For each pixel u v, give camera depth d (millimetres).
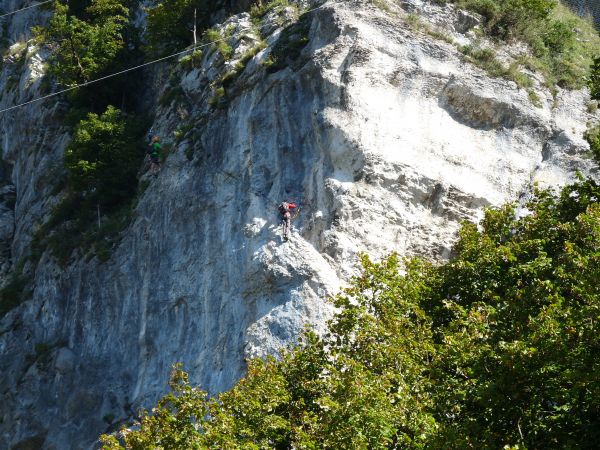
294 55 45719
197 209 45469
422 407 26188
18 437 47938
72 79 63719
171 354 43562
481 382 25500
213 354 40562
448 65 44562
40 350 50875
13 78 76562
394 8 46719
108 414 45344
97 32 63500
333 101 42812
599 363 24109
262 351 37812
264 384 29344
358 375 26859
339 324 30734
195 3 56938
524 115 43594
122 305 48438
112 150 55500
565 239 32188
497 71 44781
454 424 25391
